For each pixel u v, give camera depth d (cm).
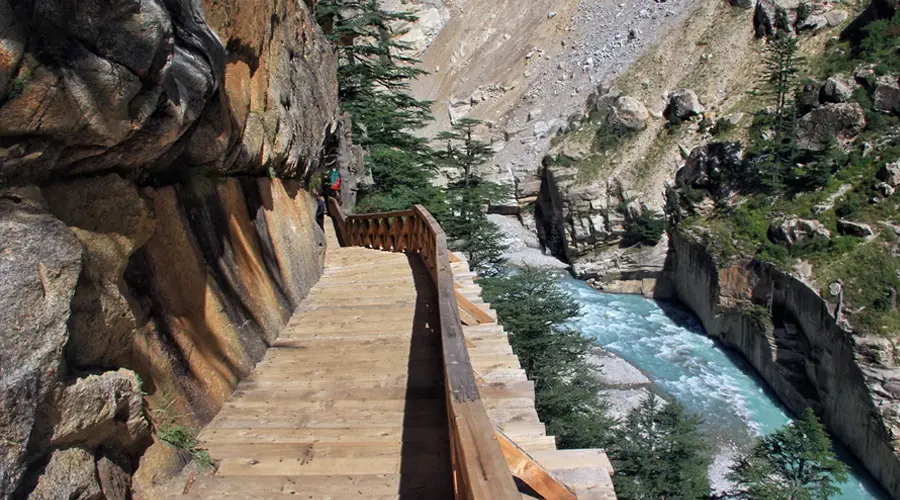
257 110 727
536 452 402
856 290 2923
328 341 670
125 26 313
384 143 2534
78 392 305
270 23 805
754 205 3922
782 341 3100
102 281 358
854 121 3881
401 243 1192
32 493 269
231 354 553
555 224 5194
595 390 2138
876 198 3428
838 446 2728
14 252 273
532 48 6619
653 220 4456
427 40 7281
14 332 262
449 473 414
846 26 4775
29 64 268
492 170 5519
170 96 391
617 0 6444
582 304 4288
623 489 1867
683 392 3044
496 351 583
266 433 470
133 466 370
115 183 380
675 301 4331
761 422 2802
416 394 536
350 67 2488
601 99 5425
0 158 274
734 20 5356
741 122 4547
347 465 429
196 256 520
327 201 1823
